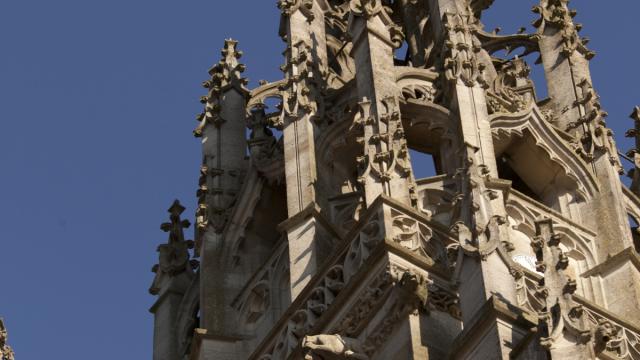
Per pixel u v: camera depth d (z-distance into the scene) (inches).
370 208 2472.9
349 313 2407.7
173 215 2972.4
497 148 2755.9
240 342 2662.4
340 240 2603.3
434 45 2913.4
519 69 2979.8
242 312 2689.5
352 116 2743.6
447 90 2748.5
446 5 2913.4
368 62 2763.3
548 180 2755.9
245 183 2822.3
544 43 2977.4
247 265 2763.3
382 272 2385.6
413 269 2388.0
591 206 2719.0
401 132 2588.6
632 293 2593.5
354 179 2738.7
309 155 2721.5
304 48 2893.7
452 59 2763.3
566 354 2073.1
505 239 2436.0
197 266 2930.6
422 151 2763.3
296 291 2549.2
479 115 2706.7
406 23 3171.8
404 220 2464.3
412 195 2529.5
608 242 2667.3
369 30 2802.7
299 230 2608.3
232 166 2918.3
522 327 2212.1
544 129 2765.7
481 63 2787.9
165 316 2876.5
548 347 2079.2
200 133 2997.0
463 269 2303.2
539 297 2231.8
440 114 2731.3
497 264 2285.9
